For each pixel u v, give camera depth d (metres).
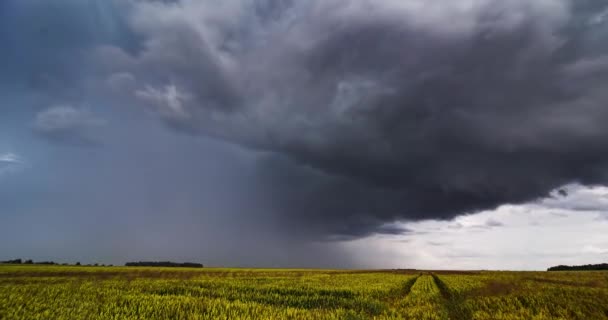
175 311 19.88
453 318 22.02
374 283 40.50
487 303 25.42
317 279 47.66
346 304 25.28
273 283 38.97
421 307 23.39
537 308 23.78
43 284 33.41
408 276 59.72
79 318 18.00
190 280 42.50
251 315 19.08
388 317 19.61
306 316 19.20
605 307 23.91
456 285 38.22
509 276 58.06
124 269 75.62
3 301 21.28
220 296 28.27
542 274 67.00
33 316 18.11
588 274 66.00
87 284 34.22
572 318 21.72
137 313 19.53
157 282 38.09
